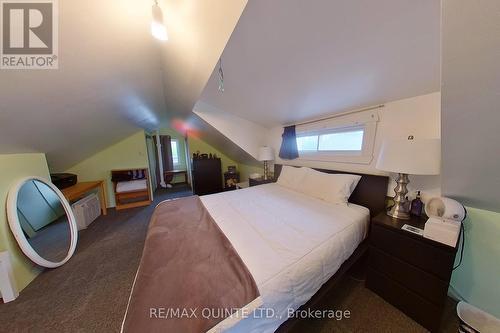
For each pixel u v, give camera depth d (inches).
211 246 45.1
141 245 90.5
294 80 63.4
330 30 38.9
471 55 24.8
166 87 94.4
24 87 44.7
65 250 81.9
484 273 49.3
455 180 44.5
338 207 70.0
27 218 72.0
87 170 135.9
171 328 25.9
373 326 47.4
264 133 135.3
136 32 47.0
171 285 32.9
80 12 35.1
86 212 112.0
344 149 86.4
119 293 60.8
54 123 67.4
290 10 35.0
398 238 49.7
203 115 109.1
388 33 36.9
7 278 57.0
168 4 38.4
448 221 44.2
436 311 43.9
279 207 72.0
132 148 149.6
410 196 62.1
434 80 49.5
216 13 36.9
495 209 45.7
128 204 145.4
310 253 42.7
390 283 52.6
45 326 49.7
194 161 165.9
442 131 36.2
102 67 53.9
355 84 59.2
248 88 76.5
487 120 30.0
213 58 50.2
